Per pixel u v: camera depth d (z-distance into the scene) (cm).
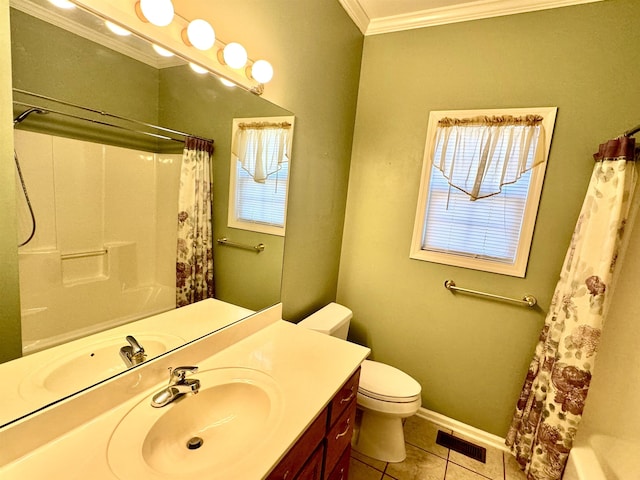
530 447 163
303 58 149
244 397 101
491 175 177
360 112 211
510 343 182
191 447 87
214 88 109
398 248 207
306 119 159
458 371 197
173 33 90
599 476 126
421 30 189
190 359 109
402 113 198
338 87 184
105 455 69
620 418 153
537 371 167
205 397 96
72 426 76
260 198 139
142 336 96
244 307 139
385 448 171
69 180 73
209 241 118
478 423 194
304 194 169
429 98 190
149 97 89
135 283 93
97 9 72
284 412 88
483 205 184
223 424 96
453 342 196
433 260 196
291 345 129
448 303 196
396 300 211
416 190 198
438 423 203
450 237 195
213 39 92
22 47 62
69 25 69
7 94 60
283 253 159
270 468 70
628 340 153
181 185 104
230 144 120
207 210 115
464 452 181
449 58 183
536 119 164
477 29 175
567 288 149
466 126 180
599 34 151
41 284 70
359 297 223
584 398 139
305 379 105
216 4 102
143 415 83
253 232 139
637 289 151
